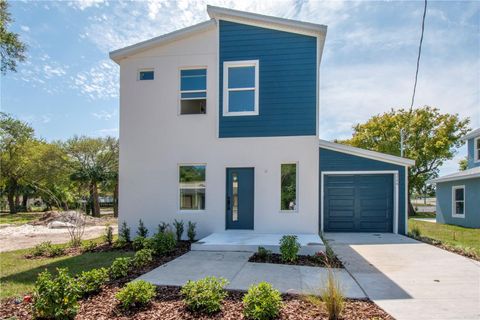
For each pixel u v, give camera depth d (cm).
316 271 562
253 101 915
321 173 1125
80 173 2291
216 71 927
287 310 373
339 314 359
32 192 2950
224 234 862
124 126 965
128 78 971
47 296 348
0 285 503
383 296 436
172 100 950
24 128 2612
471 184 1448
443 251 769
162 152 947
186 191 943
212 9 900
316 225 866
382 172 1102
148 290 402
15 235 1228
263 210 888
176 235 903
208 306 368
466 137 1752
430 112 2350
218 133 917
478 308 393
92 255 736
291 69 893
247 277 519
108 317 359
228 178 925
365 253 743
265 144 896
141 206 946
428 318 361
